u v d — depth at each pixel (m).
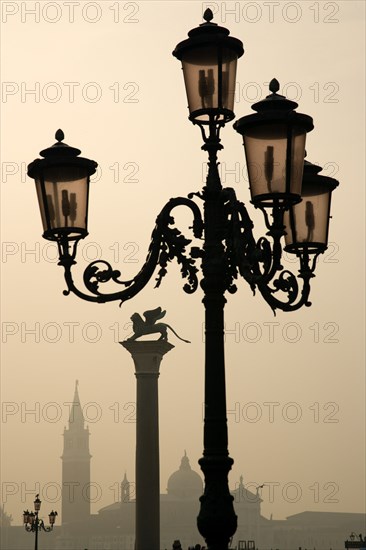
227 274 14.67
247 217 14.59
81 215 14.74
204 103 14.48
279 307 14.90
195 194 14.91
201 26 14.62
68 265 14.83
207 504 13.91
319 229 15.72
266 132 13.80
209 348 14.38
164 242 15.04
